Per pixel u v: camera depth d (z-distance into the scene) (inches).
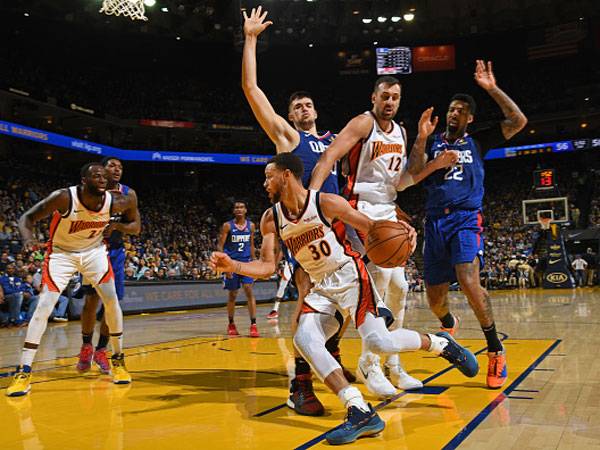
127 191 199.3
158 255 751.7
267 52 1159.6
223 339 301.6
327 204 118.9
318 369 114.4
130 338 310.2
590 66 1171.9
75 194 171.3
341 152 142.3
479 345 238.1
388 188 157.0
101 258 181.2
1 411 139.5
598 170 1119.0
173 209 1047.6
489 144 169.2
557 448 97.3
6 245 579.2
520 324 319.9
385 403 137.8
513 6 1043.3
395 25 1122.0
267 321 425.7
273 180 119.7
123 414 134.6
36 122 967.0
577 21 1084.5
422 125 150.7
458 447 100.4
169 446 106.7
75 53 1037.2
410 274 946.7
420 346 137.4
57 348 279.0
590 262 884.0
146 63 1115.9
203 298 648.4
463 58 1190.9
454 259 157.6
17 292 434.9
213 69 1164.5
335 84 1273.4
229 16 971.9
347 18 1066.1
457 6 1053.8
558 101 1145.4
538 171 901.2
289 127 157.2
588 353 202.4
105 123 1024.2
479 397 140.2
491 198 1168.2
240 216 346.3
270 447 105.0
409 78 1264.8
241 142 1204.5
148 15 945.5
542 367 176.9
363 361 141.3
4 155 934.4
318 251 122.4
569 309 421.4
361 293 122.5
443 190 162.2
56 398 155.0
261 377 183.5
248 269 127.0
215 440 110.4
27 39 968.3
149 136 1141.1
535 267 892.6
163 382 177.2
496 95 164.1
